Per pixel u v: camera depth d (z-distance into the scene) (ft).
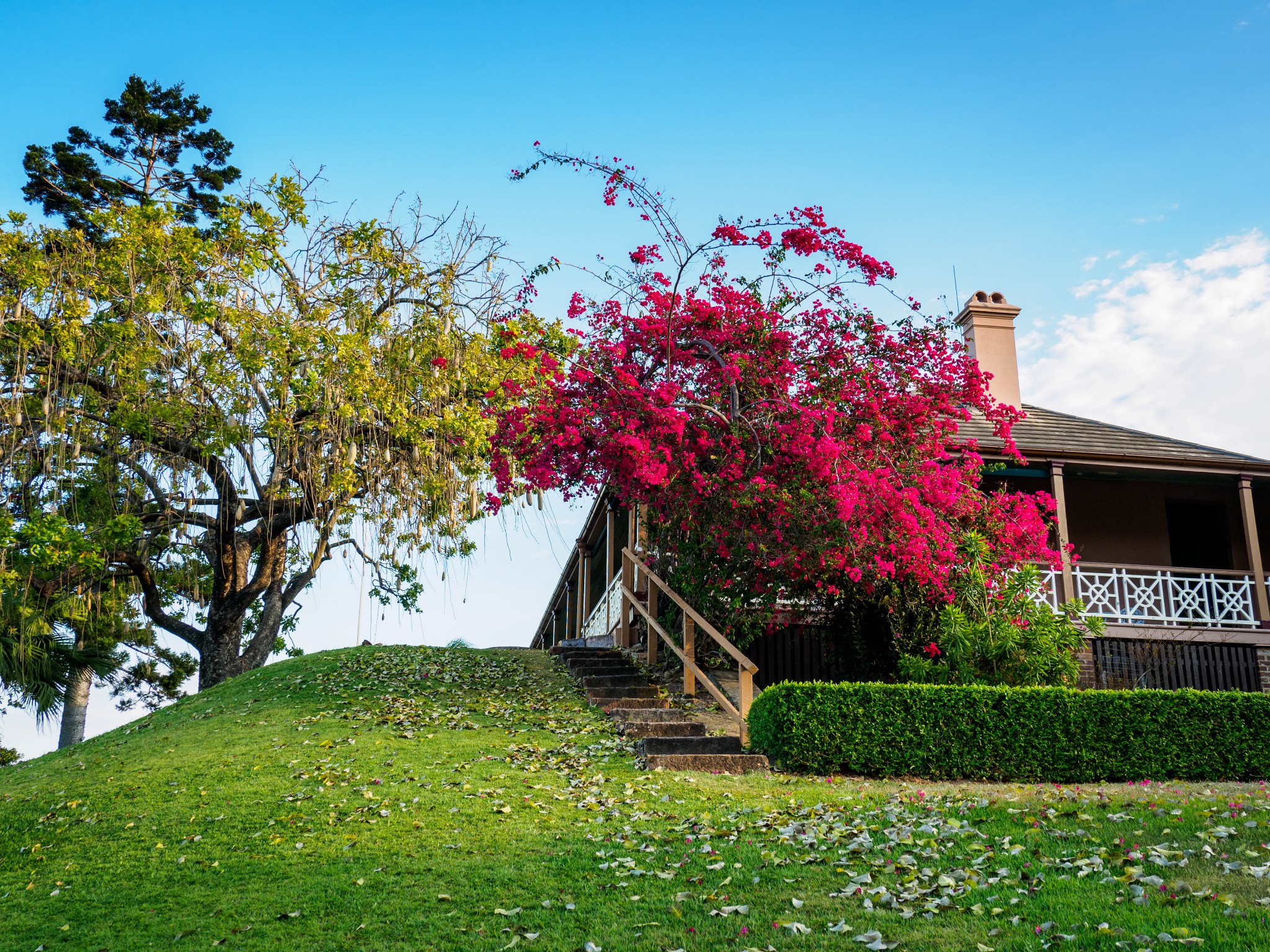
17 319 40.37
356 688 43.65
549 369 35.58
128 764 32.78
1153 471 52.70
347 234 45.42
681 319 38.04
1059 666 38.01
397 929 18.17
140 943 18.44
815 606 44.98
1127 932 15.20
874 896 18.13
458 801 26.53
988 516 41.98
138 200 75.46
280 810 26.13
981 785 31.01
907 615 40.93
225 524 53.57
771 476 36.24
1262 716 34.01
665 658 46.80
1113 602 54.80
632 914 18.25
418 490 44.29
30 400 41.93
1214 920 15.46
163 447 44.04
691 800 26.68
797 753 31.45
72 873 22.90
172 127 77.82
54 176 71.87
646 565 45.80
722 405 38.06
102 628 60.64
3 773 37.91
